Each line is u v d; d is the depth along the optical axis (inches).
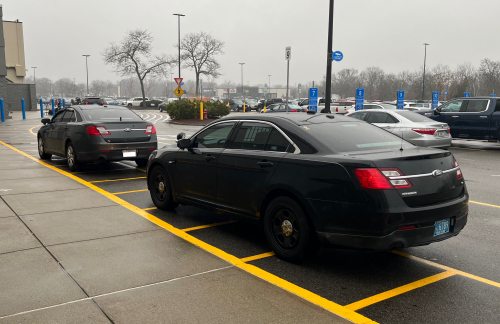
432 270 173.3
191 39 2175.2
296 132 183.0
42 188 316.5
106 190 316.2
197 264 174.2
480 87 2490.2
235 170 200.8
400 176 155.6
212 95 5556.1
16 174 374.3
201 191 223.1
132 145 379.6
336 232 160.9
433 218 158.7
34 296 142.3
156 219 241.6
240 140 206.4
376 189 152.2
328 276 165.3
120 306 136.3
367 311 136.6
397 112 513.7
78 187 324.2
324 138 179.2
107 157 369.1
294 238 176.1
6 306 135.0
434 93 1349.7
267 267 173.3
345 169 158.9
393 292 151.6
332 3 687.7
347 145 177.3
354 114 551.2
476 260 185.0
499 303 143.6
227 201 207.3
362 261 183.2
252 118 205.8
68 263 171.9
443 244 206.4
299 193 169.8
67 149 400.8
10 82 1856.5
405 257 188.5
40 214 244.7
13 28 1999.3
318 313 134.3
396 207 151.9
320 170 165.5
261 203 188.7
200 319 128.9
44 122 438.0
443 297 147.9
